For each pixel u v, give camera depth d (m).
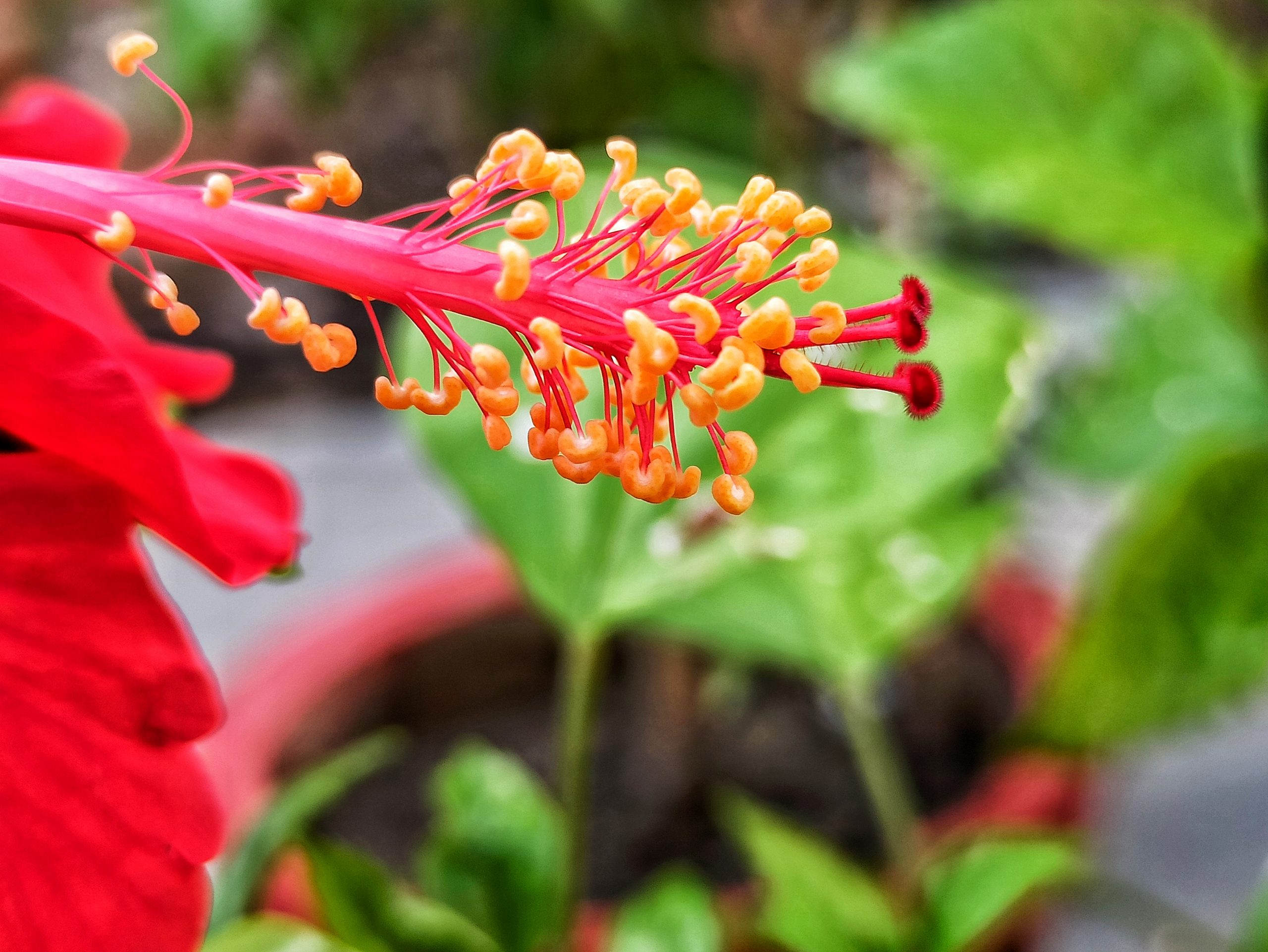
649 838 0.33
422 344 0.20
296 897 0.22
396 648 0.33
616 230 0.14
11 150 0.15
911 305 0.14
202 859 0.14
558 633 0.34
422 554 0.47
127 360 0.16
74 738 0.14
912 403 0.14
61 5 0.63
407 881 0.29
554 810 0.21
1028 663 0.33
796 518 0.20
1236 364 0.36
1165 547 0.22
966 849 0.23
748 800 0.33
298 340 0.14
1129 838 0.37
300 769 0.31
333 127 0.67
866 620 0.23
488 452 0.20
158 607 0.14
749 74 0.41
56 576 0.14
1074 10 0.26
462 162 0.68
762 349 0.14
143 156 0.65
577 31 0.40
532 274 0.14
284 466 0.53
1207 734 0.37
